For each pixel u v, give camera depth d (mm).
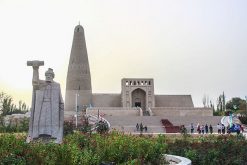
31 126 17719
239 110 98188
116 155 13039
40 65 17953
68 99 95438
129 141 14688
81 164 11281
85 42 98000
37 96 17906
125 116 73625
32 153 11625
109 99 97688
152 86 94375
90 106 90125
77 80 95625
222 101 106688
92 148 13984
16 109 92500
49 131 17656
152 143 14922
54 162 10945
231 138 27250
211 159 18516
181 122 71562
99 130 30844
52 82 18125
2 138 13516
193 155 19000
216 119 72750
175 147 22141
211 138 29094
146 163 13734
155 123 69938
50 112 17812
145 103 94938
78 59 96438
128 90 93688
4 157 11078
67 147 11711
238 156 18891
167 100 99500
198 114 87062
